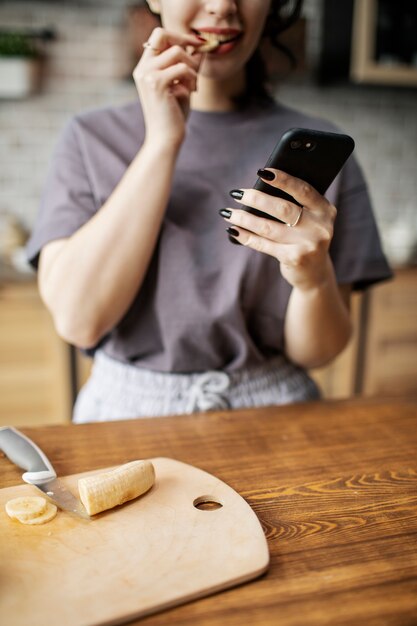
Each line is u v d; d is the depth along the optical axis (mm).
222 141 1050
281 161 671
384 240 2654
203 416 938
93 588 521
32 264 1091
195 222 1024
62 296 974
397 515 665
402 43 2543
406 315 2490
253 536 600
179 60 879
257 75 1086
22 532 602
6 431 817
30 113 2430
